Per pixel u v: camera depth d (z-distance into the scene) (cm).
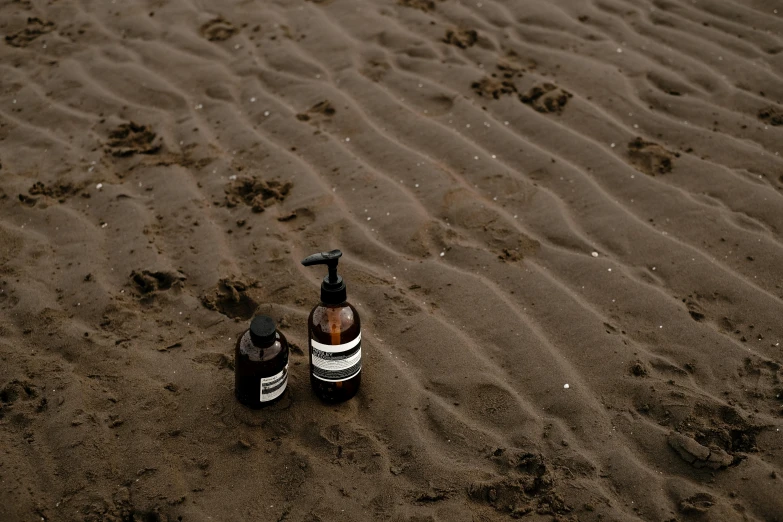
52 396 252
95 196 345
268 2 476
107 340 275
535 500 223
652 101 389
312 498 224
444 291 292
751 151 357
